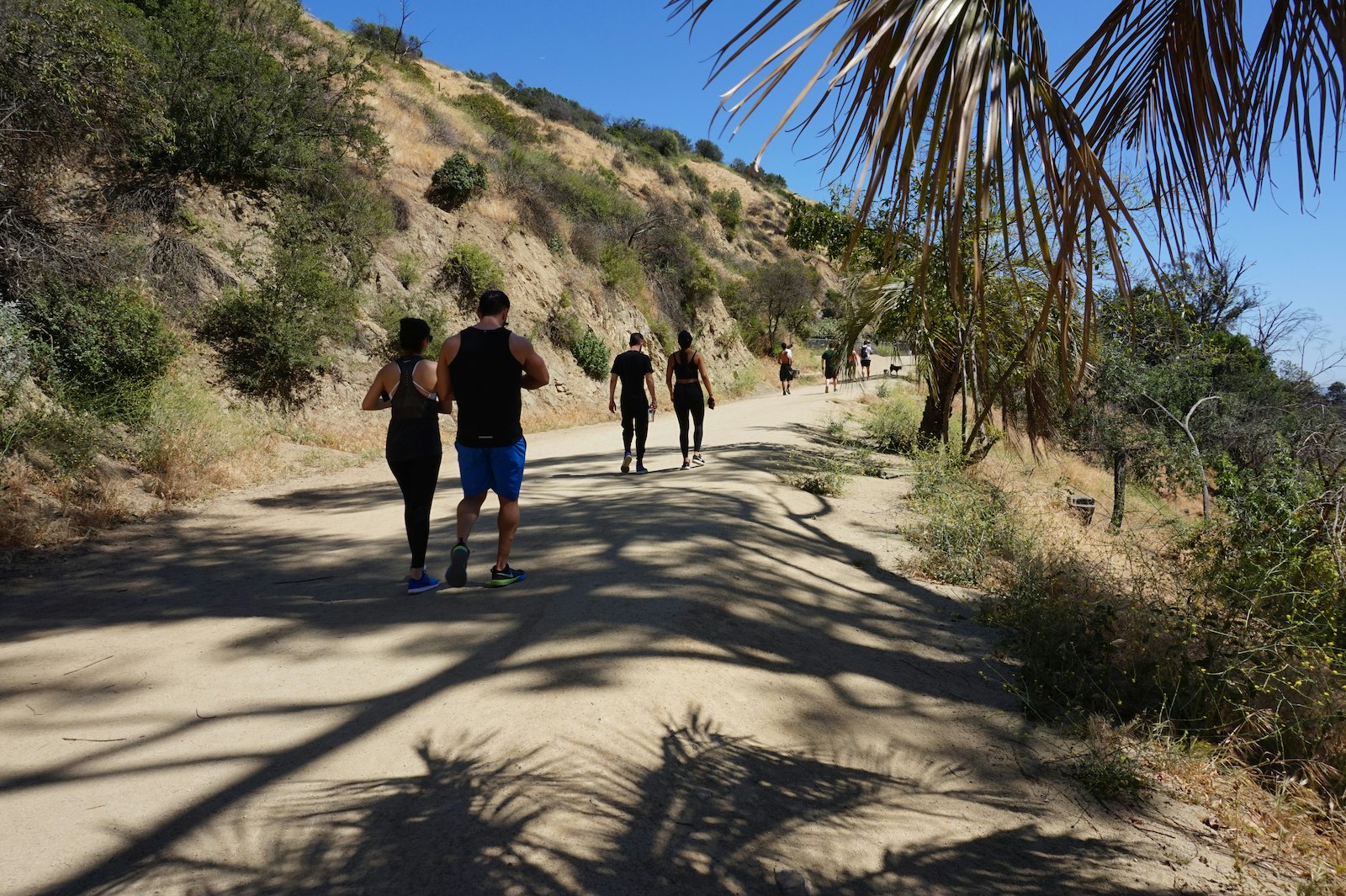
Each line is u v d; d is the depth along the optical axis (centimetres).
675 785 268
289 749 287
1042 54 223
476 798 249
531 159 3030
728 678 363
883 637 480
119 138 1313
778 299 4716
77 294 1010
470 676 350
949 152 198
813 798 276
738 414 2214
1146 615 469
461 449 477
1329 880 260
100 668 375
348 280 1633
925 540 716
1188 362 1409
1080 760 335
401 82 3053
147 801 250
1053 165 203
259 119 1518
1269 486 615
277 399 1359
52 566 586
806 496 889
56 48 1088
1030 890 240
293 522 775
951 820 276
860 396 2750
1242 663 388
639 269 3156
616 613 426
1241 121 304
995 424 1173
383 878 210
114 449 888
